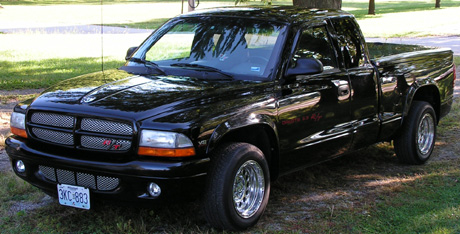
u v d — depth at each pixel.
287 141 4.48
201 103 3.93
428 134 6.25
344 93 5.00
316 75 4.76
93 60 15.00
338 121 4.99
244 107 4.08
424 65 6.24
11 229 4.15
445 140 7.19
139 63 4.98
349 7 52.94
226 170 3.88
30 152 3.96
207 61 4.75
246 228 4.16
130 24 30.02
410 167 6.07
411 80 5.93
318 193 5.13
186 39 5.06
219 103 4.00
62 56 15.91
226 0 50.81
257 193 4.24
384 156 6.50
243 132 4.25
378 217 4.52
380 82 5.49
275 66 4.50
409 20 33.66
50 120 3.94
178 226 4.23
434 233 4.12
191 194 3.79
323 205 4.81
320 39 4.98
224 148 3.97
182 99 3.93
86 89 4.23
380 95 5.50
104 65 13.91
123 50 17.75
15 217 4.39
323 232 4.21
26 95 9.91
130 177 3.64
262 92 4.29
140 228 4.08
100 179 3.77
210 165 3.89
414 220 4.39
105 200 3.82
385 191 5.20
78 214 4.45
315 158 4.87
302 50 4.76
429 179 5.57
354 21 5.50
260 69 4.53
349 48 5.26
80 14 39.19
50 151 3.90
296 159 4.66
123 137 3.68
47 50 17.36
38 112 4.01
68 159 3.78
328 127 4.88
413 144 5.97
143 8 47.06
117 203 3.82
